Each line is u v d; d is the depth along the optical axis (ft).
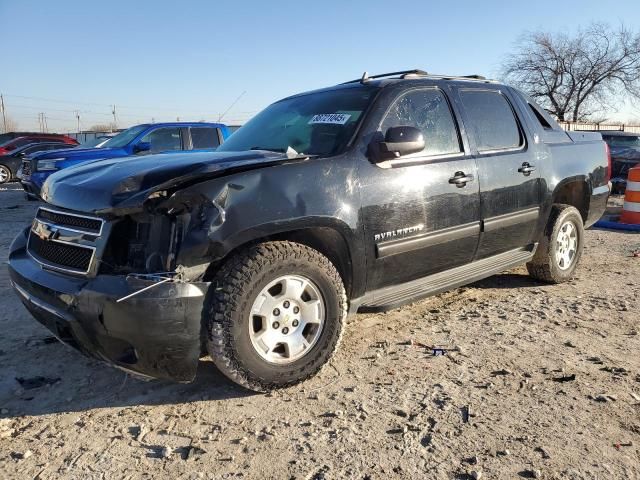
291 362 10.71
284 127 13.75
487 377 11.30
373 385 11.02
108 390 11.03
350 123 12.34
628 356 12.26
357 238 11.48
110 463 8.63
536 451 8.72
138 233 9.82
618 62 111.96
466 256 14.30
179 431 9.52
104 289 9.28
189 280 9.48
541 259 17.28
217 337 9.75
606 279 18.72
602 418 9.66
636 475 8.10
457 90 14.56
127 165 11.29
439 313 15.31
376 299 12.50
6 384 11.27
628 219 29.60
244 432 9.43
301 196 10.59
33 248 11.47
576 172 17.56
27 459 8.75
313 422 9.69
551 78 115.96
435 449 8.82
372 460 8.57
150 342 9.31
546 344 12.98
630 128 112.27
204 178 9.73
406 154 11.84
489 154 14.58
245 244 10.30
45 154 34.65
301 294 10.77
